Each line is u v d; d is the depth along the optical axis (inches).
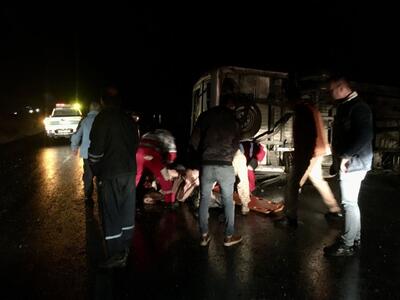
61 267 175.0
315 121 220.8
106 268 173.0
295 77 347.3
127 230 176.4
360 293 154.6
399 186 346.0
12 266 175.8
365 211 270.2
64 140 776.9
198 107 379.2
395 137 412.2
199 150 192.9
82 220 239.9
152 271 171.6
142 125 819.4
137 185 282.5
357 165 178.5
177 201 267.9
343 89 181.6
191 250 195.3
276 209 253.1
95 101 269.3
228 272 171.3
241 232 222.5
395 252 195.8
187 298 149.6
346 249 186.9
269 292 154.6
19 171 411.5
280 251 195.3
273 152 351.3
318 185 243.1
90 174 272.5
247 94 335.9
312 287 158.9
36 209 263.9
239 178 251.0
